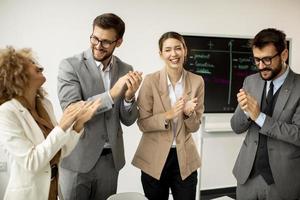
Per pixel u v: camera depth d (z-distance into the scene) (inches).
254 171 70.5
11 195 54.0
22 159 51.9
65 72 67.9
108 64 72.1
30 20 111.0
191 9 132.6
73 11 115.7
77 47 118.0
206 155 141.8
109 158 71.7
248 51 137.9
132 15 124.0
